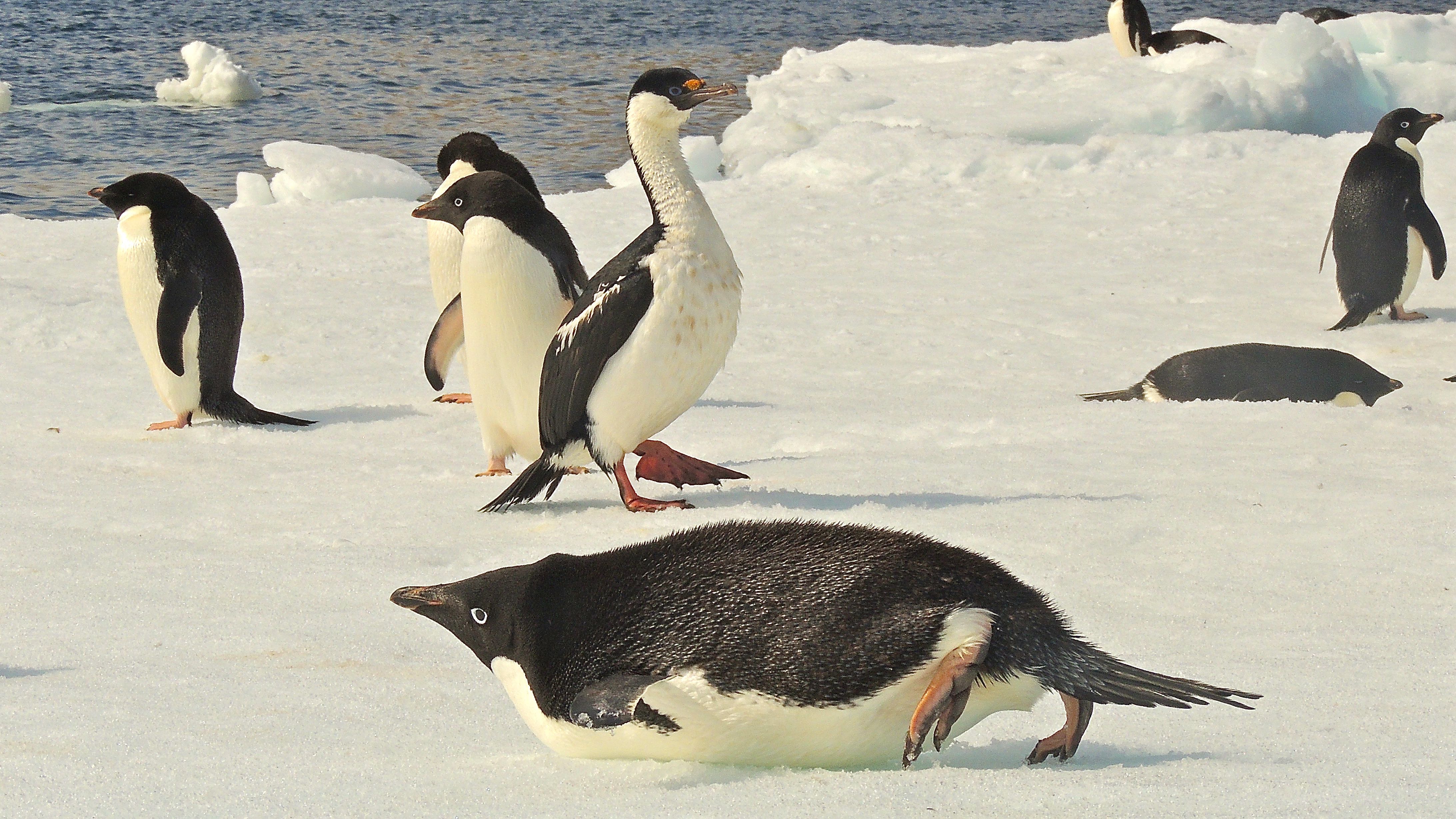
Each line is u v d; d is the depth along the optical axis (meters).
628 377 9.04
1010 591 4.39
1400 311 17.02
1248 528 8.11
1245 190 25.78
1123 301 18.19
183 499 9.78
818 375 14.43
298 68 49.84
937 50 44.56
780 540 4.63
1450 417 11.56
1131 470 9.81
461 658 6.19
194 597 7.32
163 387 12.56
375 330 16.97
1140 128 31.84
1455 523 8.12
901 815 3.93
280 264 20.69
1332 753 4.46
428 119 40.69
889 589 4.32
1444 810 3.86
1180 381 12.98
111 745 5.06
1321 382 12.74
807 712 4.36
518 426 10.51
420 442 11.99
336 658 6.19
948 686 4.12
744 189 27.03
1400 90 35.47
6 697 5.73
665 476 9.43
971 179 27.44
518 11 67.31
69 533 8.80
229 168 34.16
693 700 4.44
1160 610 6.60
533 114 41.47
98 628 6.79
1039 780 4.20
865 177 27.83
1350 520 8.24
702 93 9.03
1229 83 33.00
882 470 9.96
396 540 8.52
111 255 20.58
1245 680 5.43
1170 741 4.70
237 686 5.80
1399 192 16.41
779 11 68.88
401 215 24.94
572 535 8.55
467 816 4.18
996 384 13.95
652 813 4.09
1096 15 68.81
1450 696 5.16
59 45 54.00
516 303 10.04
